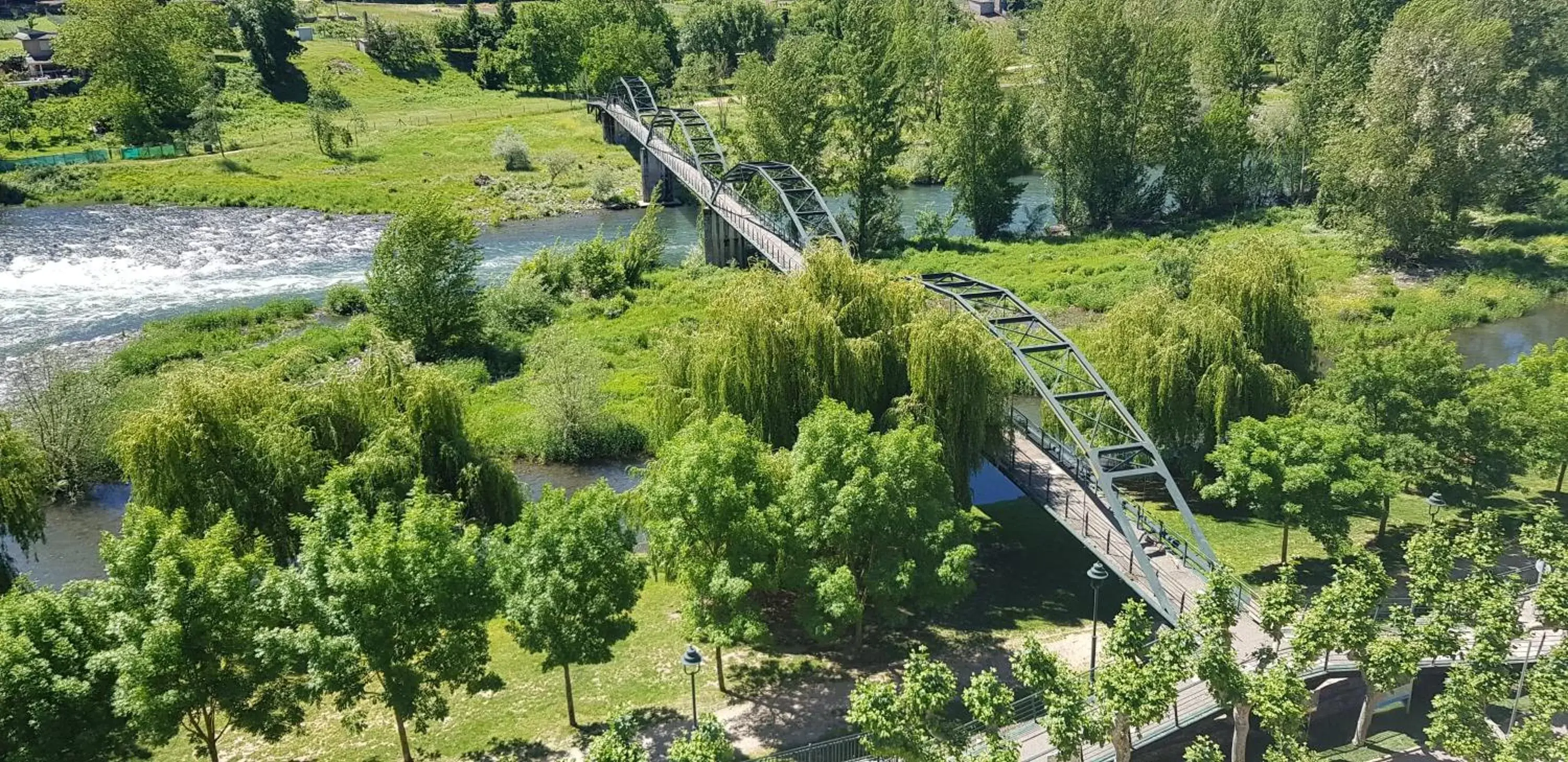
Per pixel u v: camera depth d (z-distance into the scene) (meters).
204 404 41.78
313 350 74.56
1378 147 91.62
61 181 125.62
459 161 145.50
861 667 40.19
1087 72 111.44
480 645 32.62
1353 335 60.12
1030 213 127.44
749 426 47.62
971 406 47.50
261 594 30.70
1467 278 91.19
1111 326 55.16
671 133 137.75
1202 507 54.38
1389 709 38.59
